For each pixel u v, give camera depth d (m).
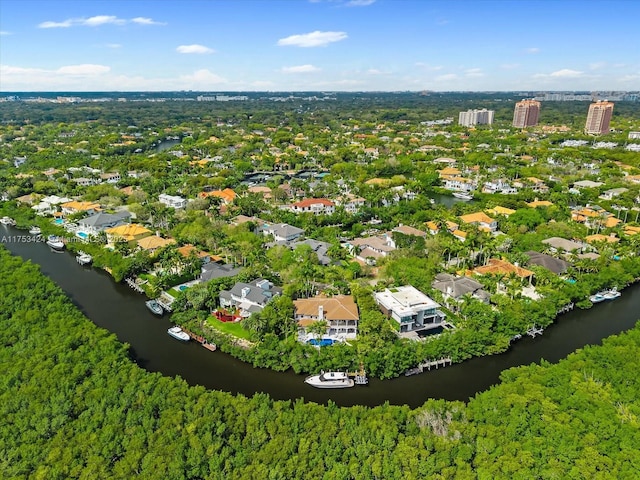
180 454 85.44
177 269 172.12
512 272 162.00
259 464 84.56
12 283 150.38
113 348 118.19
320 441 89.88
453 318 142.62
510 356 127.00
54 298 143.75
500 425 94.31
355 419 95.00
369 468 84.00
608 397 100.50
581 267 169.62
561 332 140.00
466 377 117.94
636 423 91.88
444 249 185.38
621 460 84.12
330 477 81.88
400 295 145.00
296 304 137.25
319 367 117.00
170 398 99.62
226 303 148.25
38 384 101.81
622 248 185.88
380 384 115.00
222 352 128.00
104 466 82.62
